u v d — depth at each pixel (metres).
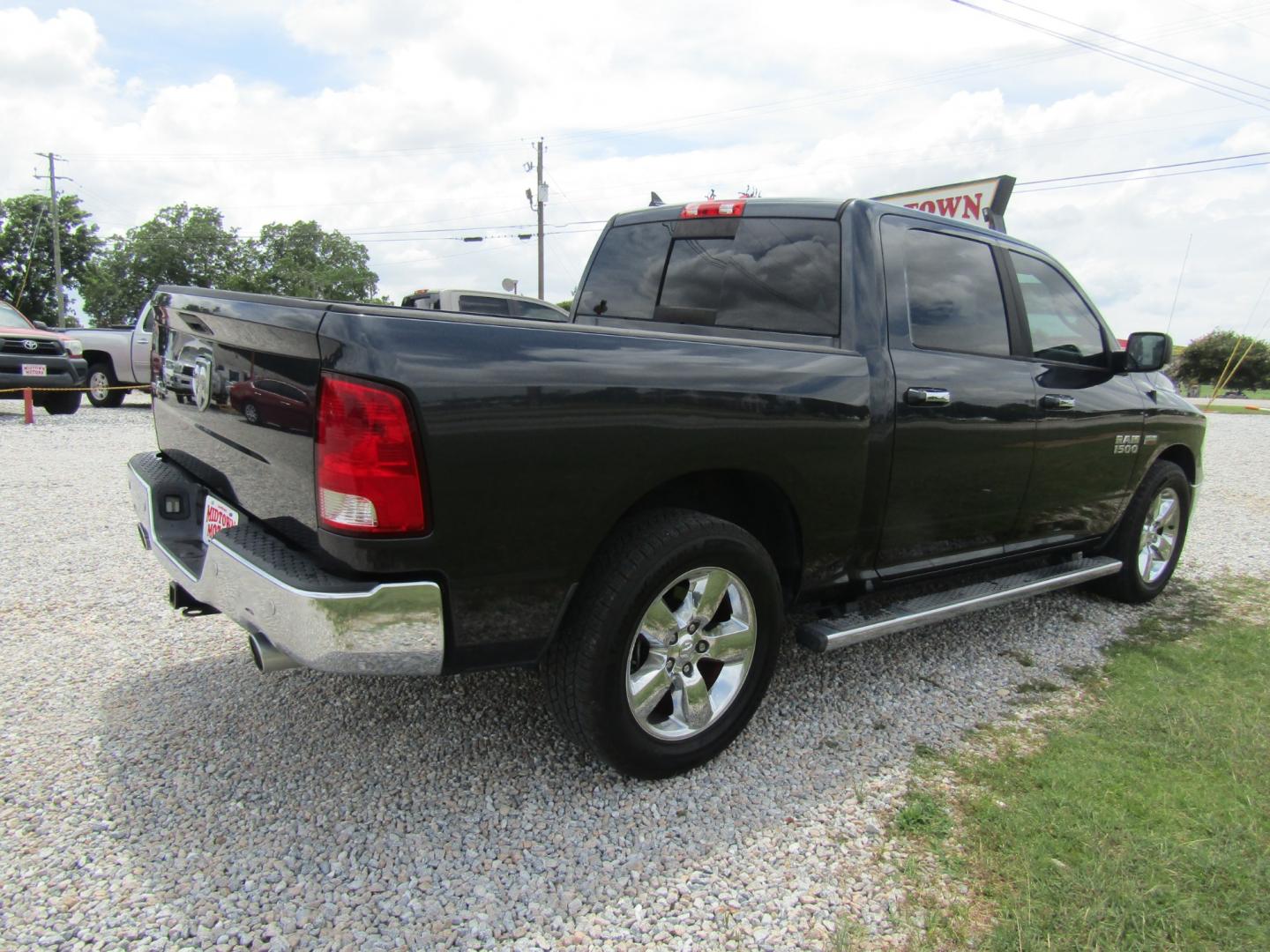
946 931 1.97
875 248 3.09
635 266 3.85
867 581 3.10
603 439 2.25
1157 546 4.69
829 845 2.29
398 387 1.94
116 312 74.12
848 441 2.84
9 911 1.95
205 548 2.66
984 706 3.22
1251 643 3.98
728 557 2.56
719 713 2.68
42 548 5.03
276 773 2.57
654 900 2.06
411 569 2.02
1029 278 3.84
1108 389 4.03
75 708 2.97
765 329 3.25
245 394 2.32
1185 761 2.78
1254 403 37.12
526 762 2.68
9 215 61.91
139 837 2.24
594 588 2.34
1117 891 2.08
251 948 1.86
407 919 1.97
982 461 3.33
